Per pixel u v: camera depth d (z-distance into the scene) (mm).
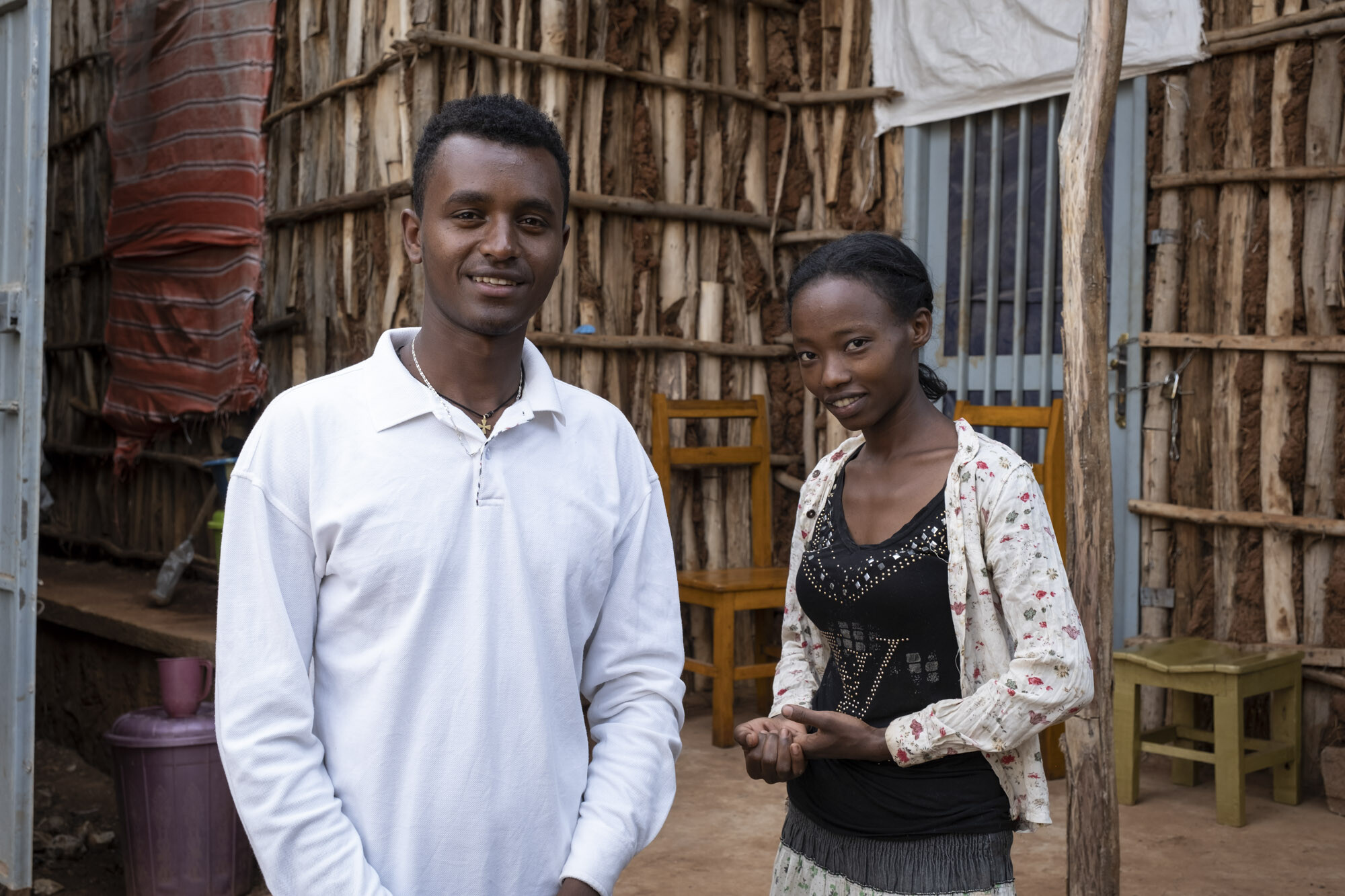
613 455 1362
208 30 5137
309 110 4852
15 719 3066
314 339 4797
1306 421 4098
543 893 1234
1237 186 4180
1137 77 4363
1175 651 3945
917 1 4953
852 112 5211
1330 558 4035
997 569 1507
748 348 5281
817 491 1736
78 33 6344
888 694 1594
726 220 5215
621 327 4988
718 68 5230
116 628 4309
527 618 1220
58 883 3494
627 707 1370
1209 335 4215
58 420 6387
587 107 4809
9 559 3115
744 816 3635
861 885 1548
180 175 5285
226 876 3271
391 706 1173
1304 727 4051
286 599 1191
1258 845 3434
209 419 5230
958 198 4969
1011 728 1460
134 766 3209
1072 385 2566
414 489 1202
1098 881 2479
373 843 1169
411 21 4336
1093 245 2557
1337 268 4000
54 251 6473
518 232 1232
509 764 1202
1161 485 4359
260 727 1154
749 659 5203
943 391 1771
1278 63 4078
